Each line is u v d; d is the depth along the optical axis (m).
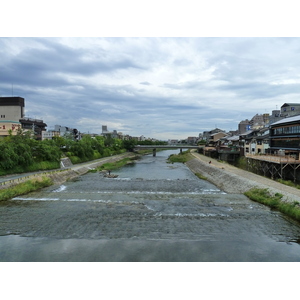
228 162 63.62
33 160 41.47
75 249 14.27
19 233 16.58
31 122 75.94
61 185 34.22
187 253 13.80
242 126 100.88
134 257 13.30
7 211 21.25
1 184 27.89
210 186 33.88
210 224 18.20
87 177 42.41
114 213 20.69
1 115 73.94
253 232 16.80
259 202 24.19
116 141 112.19
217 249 14.30
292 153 37.78
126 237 15.91
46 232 16.72
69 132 104.12
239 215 20.23
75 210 21.55
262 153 47.50
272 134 45.22
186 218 19.50
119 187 32.78
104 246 14.65
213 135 100.44
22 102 76.56
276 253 13.86
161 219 19.25
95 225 17.95
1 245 14.83
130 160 82.25
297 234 16.53
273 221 18.89
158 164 69.19
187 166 64.00
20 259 13.09
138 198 25.88
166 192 29.56
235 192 29.28
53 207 22.44
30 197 26.27
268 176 38.62
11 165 35.84
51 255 13.55
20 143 41.03
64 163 51.75
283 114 59.97
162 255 13.55
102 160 69.25
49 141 58.72
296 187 27.72
